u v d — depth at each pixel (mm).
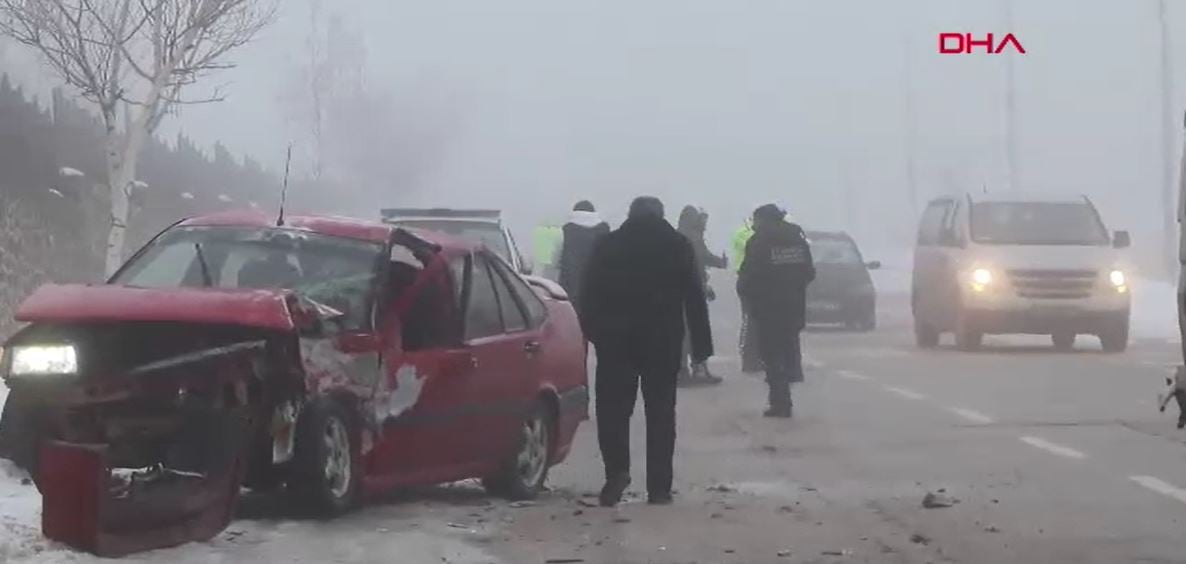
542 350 24328
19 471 21062
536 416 24188
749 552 19438
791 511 22641
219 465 18891
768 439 31234
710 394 40281
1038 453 28875
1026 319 51688
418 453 21391
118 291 18828
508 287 24141
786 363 35094
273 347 18984
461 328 22328
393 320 21156
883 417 34812
